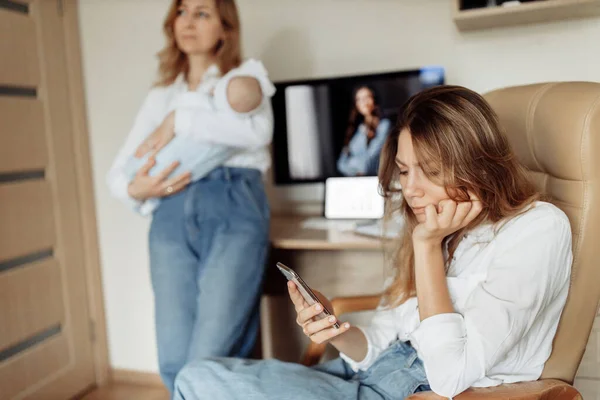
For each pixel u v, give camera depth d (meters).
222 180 1.61
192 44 1.63
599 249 1.01
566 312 1.03
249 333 1.70
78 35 2.27
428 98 1.01
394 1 1.92
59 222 2.19
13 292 1.97
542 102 1.11
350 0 1.96
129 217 2.33
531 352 1.01
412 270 1.19
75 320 2.29
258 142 1.58
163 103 1.73
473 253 1.06
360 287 1.82
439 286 0.97
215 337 1.55
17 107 1.98
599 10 1.62
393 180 1.19
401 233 1.22
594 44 1.74
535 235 0.95
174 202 1.61
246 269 1.57
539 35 1.79
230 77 1.54
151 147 1.59
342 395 1.04
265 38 2.07
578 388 1.41
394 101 1.84
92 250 2.35
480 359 0.88
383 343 1.21
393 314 1.24
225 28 1.67
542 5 1.55
